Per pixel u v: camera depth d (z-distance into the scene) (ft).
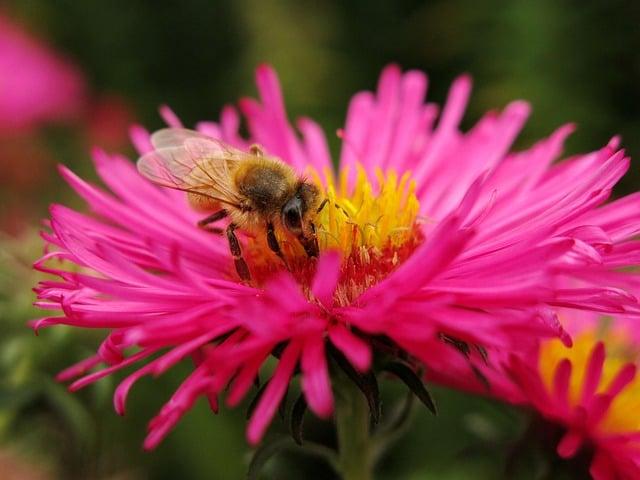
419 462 0.35
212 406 0.18
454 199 0.26
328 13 0.64
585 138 0.51
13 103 0.57
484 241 0.22
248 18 0.62
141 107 0.66
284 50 0.60
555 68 0.53
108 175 0.25
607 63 0.53
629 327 0.28
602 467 0.21
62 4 0.68
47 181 0.54
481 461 0.33
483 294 0.17
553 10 0.53
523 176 0.24
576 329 0.28
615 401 0.24
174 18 0.67
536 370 0.23
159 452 0.33
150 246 0.18
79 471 0.30
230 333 0.19
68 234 0.19
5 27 0.61
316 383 0.16
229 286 0.21
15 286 0.29
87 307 0.19
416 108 0.28
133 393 0.32
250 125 0.30
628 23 0.52
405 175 0.24
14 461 0.31
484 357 0.19
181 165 0.24
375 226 0.23
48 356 0.28
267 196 0.23
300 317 0.18
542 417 0.23
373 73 0.63
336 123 0.58
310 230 0.22
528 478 0.23
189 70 0.68
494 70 0.54
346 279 0.22
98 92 0.67
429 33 0.60
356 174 0.28
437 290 0.18
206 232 0.25
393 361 0.19
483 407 0.34
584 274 0.20
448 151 0.27
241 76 0.62
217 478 0.34
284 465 0.30
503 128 0.27
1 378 0.28
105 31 0.67
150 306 0.19
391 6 0.64
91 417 0.29
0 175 0.52
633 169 0.50
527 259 0.17
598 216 0.20
